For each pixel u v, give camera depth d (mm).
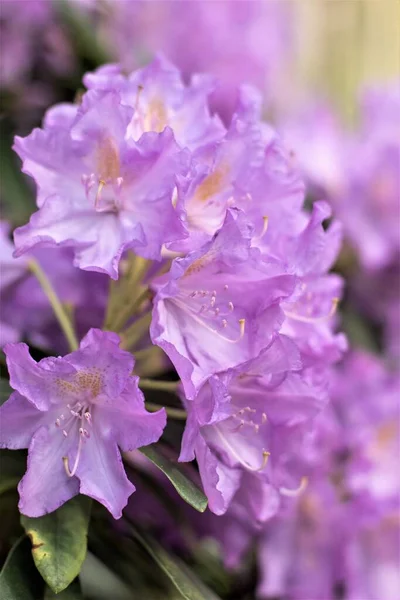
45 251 611
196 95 549
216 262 507
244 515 608
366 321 768
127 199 519
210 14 758
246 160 526
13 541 564
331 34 1239
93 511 557
